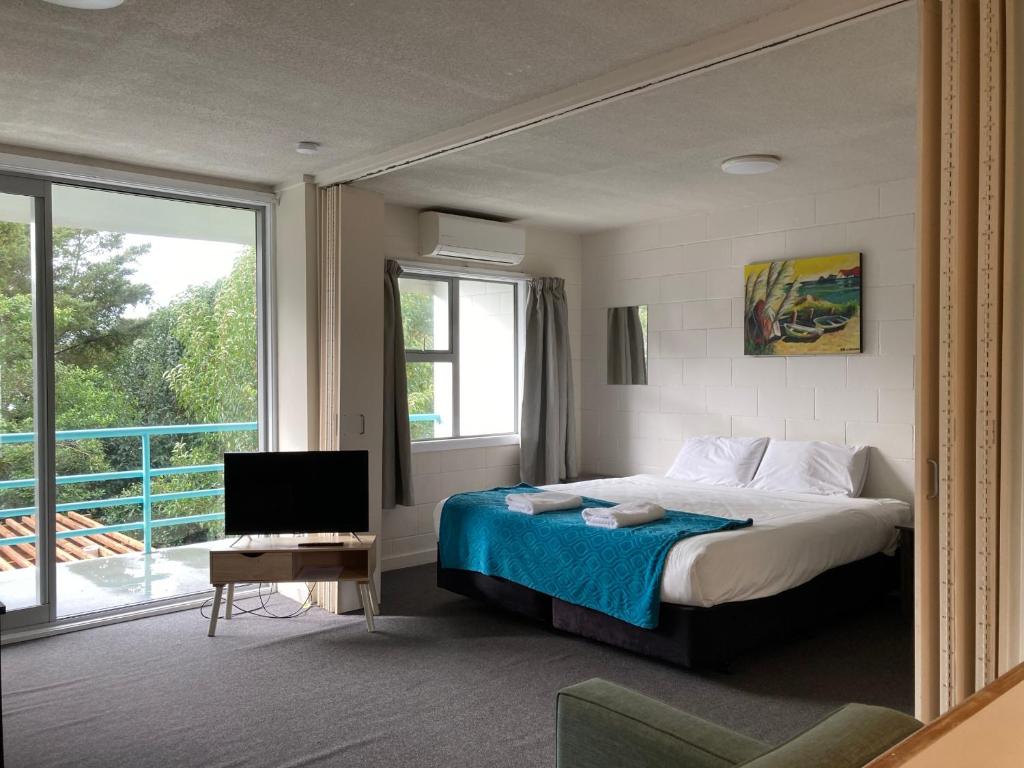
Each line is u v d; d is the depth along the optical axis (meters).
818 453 5.18
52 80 3.19
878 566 4.53
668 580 3.59
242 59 2.97
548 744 2.97
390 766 2.81
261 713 3.26
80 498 5.02
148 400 5.05
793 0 2.54
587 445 6.81
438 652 3.99
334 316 4.66
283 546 4.31
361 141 4.06
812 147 4.21
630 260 6.47
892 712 1.45
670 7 2.57
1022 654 2.05
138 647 4.08
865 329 5.11
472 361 6.41
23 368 4.29
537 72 3.12
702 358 5.98
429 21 2.66
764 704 3.34
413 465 5.90
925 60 2.22
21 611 4.22
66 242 4.66
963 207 2.16
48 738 3.05
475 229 5.91
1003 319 2.07
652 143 4.11
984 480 2.10
